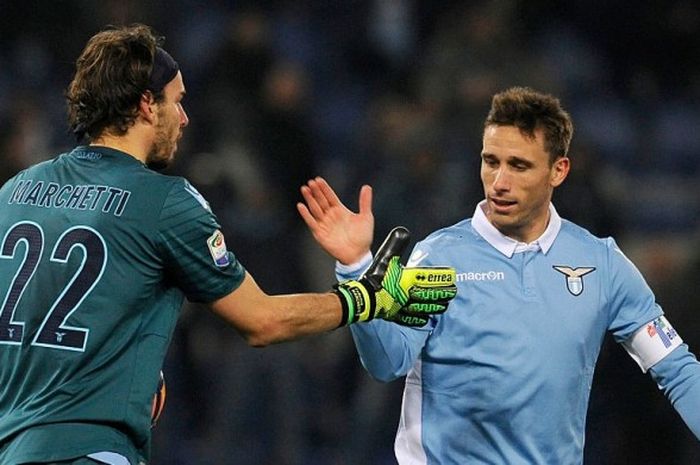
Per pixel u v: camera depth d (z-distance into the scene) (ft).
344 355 120.98
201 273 50.19
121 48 50.78
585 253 56.95
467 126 132.57
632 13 164.35
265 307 51.26
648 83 165.07
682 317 109.19
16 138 111.34
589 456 108.88
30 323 48.78
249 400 112.06
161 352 49.98
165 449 111.14
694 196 158.40
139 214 49.57
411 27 160.66
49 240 49.49
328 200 55.52
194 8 159.63
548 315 55.47
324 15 163.94
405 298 53.47
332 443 116.98
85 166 50.88
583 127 160.04
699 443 108.78
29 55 142.41
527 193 55.57
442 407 55.83
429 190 118.32
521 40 151.02
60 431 47.83
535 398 54.90
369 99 158.40
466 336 55.36
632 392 108.47
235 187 115.24
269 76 128.67
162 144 51.98
